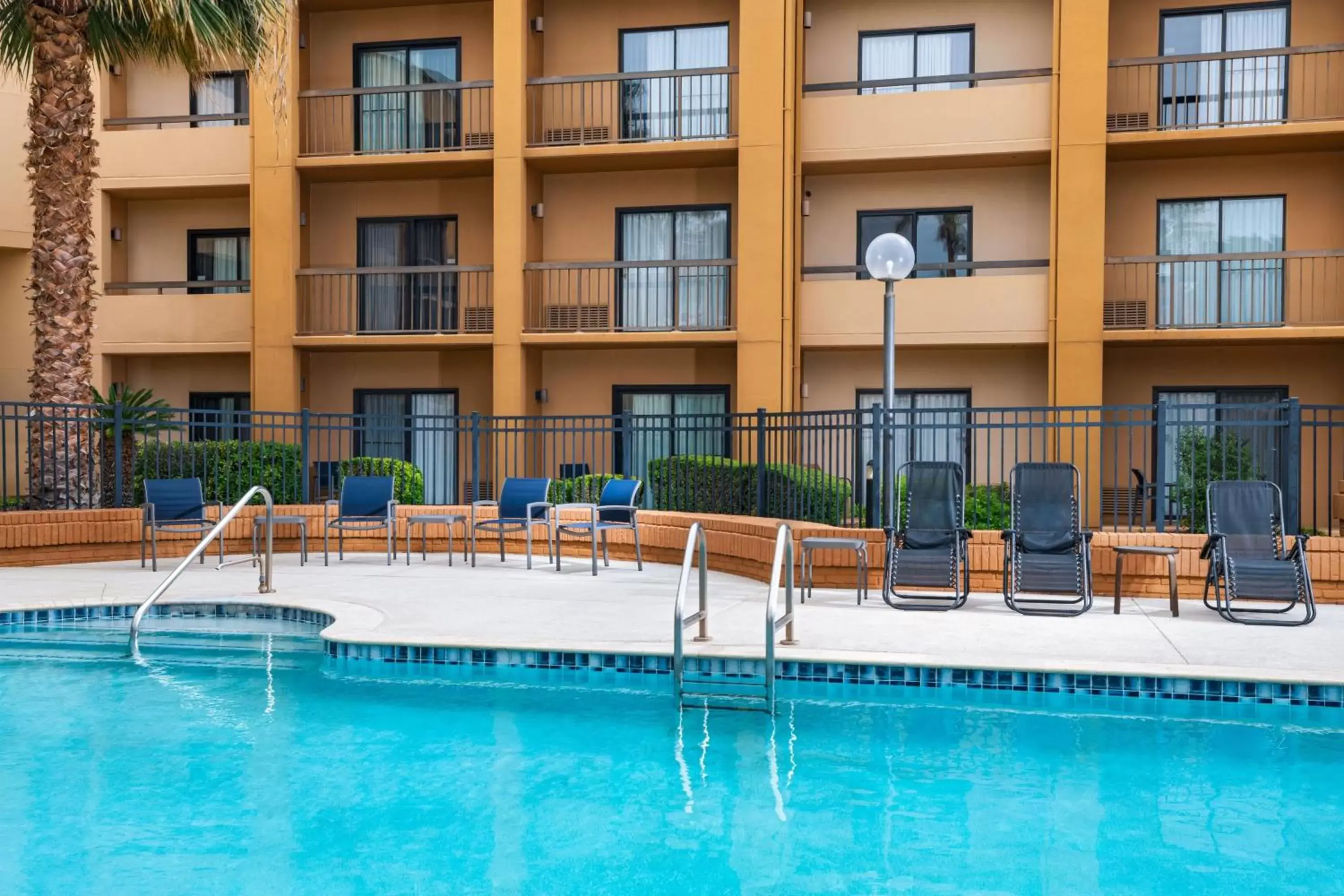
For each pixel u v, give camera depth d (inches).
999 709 226.1
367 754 198.2
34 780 182.9
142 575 401.4
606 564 440.1
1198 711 224.4
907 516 336.2
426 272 619.5
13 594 345.4
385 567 435.8
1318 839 155.3
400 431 549.0
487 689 246.4
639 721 219.1
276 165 626.8
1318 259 560.7
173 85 680.4
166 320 643.5
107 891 136.8
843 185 617.3
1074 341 550.0
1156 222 585.0
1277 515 313.1
